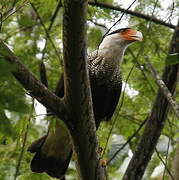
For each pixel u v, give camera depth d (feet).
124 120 44.27
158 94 32.89
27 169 37.19
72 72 23.68
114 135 44.42
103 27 40.86
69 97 24.49
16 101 16.71
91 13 37.55
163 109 32.65
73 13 22.04
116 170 44.04
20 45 44.52
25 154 37.32
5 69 16.81
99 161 26.63
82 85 24.11
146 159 32.35
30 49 44.16
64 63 23.71
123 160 43.98
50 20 42.86
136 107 44.75
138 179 32.17
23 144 26.63
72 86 24.08
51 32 44.06
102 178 26.96
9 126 16.66
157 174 42.06
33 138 42.47
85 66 23.73
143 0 39.01
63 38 23.08
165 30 42.93
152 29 40.60
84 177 26.94
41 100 24.38
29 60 43.19
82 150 26.09
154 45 42.47
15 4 28.86
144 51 42.06
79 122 25.18
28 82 23.25
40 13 41.29
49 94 24.26
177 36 33.65
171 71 33.37
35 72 42.96
